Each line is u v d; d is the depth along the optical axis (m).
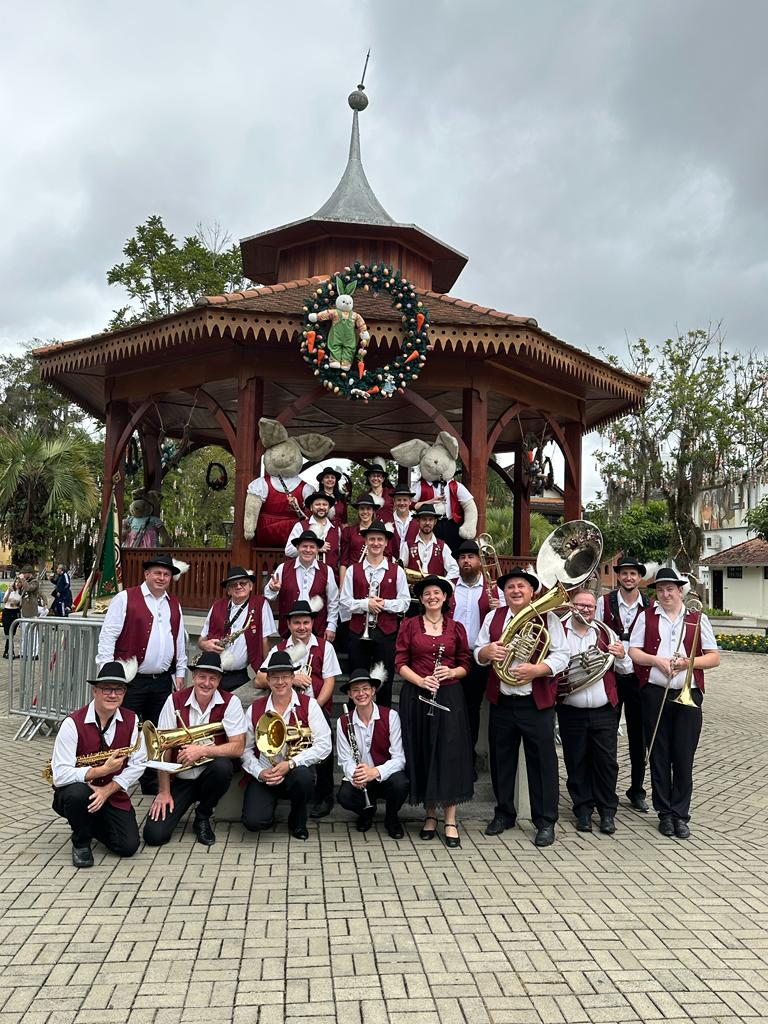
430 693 5.46
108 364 9.66
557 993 3.38
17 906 4.18
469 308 9.16
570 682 5.84
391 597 6.25
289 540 6.91
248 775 5.70
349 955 3.68
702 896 4.57
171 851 5.14
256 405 8.62
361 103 12.20
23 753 7.88
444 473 8.07
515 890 4.58
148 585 6.18
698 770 8.10
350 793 5.52
